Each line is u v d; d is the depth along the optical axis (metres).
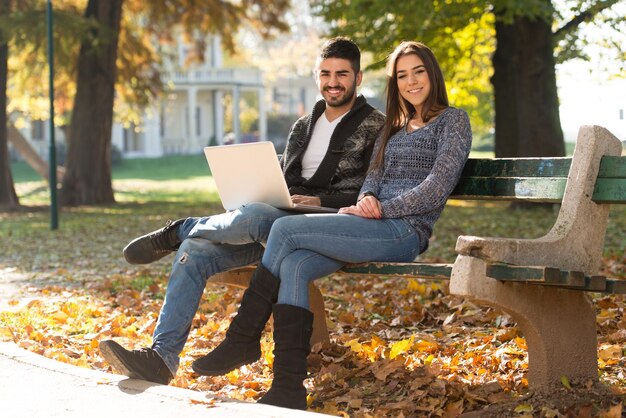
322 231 4.69
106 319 7.56
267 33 31.92
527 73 20.59
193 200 32.50
